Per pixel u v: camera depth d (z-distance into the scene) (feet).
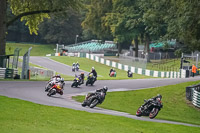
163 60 650.43
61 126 112.27
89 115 142.31
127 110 203.00
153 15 303.48
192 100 250.37
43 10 371.15
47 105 154.92
